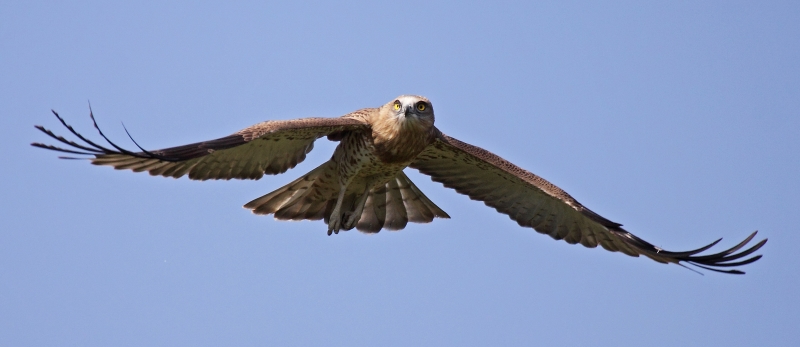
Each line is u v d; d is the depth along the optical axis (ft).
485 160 50.19
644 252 49.21
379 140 46.29
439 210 50.47
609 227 49.21
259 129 41.27
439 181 52.54
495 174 51.21
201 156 39.04
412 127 46.16
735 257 46.75
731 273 46.78
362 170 47.52
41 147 35.29
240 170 42.73
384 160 47.03
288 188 48.42
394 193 50.16
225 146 39.73
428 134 47.44
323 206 49.37
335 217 47.62
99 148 35.73
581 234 51.65
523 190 51.47
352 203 49.42
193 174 41.75
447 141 49.57
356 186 48.83
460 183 52.49
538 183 50.26
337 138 47.52
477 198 52.65
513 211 52.34
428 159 51.65
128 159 40.14
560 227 51.85
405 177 49.80
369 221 50.47
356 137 46.88
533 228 52.21
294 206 48.93
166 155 38.11
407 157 47.37
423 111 46.55
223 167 42.27
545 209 51.62
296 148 43.75
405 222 50.62
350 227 48.34
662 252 47.96
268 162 43.32
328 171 48.42
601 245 51.34
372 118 46.62
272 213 48.73
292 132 42.24
